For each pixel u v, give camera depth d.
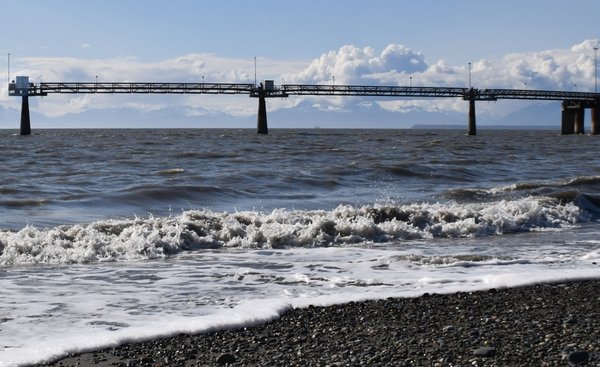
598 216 21.42
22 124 124.88
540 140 99.75
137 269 12.50
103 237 14.51
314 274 12.12
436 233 17.62
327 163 42.06
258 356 7.59
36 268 12.40
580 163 44.72
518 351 7.61
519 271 12.33
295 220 17.36
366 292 10.64
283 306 9.54
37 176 32.19
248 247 15.19
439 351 7.67
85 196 23.14
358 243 16.16
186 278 11.72
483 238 17.22
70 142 81.19
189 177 30.98
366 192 27.25
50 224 17.95
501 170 38.31
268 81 121.38
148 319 9.02
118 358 7.48
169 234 14.87
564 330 8.45
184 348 7.84
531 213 19.77
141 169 37.19
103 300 10.03
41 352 7.52
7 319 8.91
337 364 7.24
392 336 8.30
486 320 8.95
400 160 45.00
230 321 8.79
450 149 62.44
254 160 44.75
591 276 11.65
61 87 116.19
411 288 10.94
